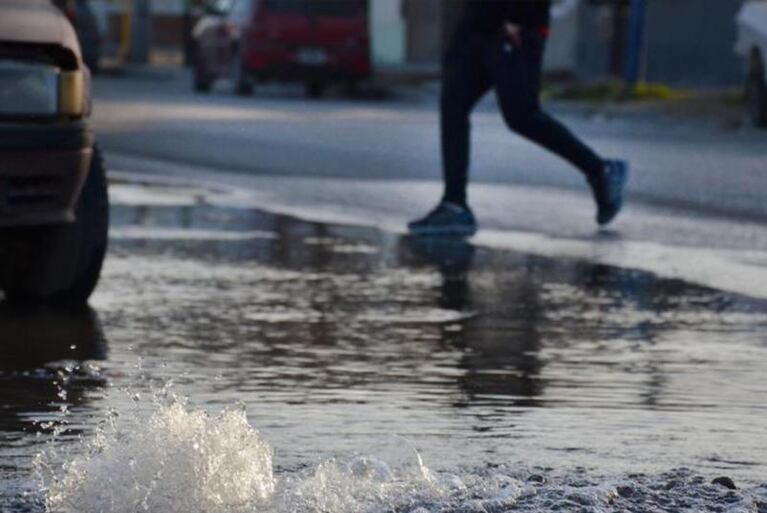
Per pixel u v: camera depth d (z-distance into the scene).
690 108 42.28
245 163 26.88
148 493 6.54
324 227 18.09
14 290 12.60
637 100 45.31
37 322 11.56
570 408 8.85
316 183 23.62
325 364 10.09
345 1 51.75
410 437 8.08
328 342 10.91
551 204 21.08
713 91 48.84
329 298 12.91
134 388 9.24
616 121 39.81
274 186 23.03
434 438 8.07
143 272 14.13
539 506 6.67
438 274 14.52
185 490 6.56
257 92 54.75
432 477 7.11
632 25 46.06
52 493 6.70
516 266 15.18
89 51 68.44
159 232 17.08
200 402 8.88
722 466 7.58
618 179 18.77
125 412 8.55
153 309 12.20
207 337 11.01
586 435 8.18
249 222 18.31
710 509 6.68
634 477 7.29
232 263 14.88
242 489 6.64
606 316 12.28
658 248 16.77
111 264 14.58
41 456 7.53
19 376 9.55
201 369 9.85
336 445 7.88
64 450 7.66
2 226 11.80
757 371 10.05
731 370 10.08
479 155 28.61
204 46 54.00
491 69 18.47
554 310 12.55
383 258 15.56
